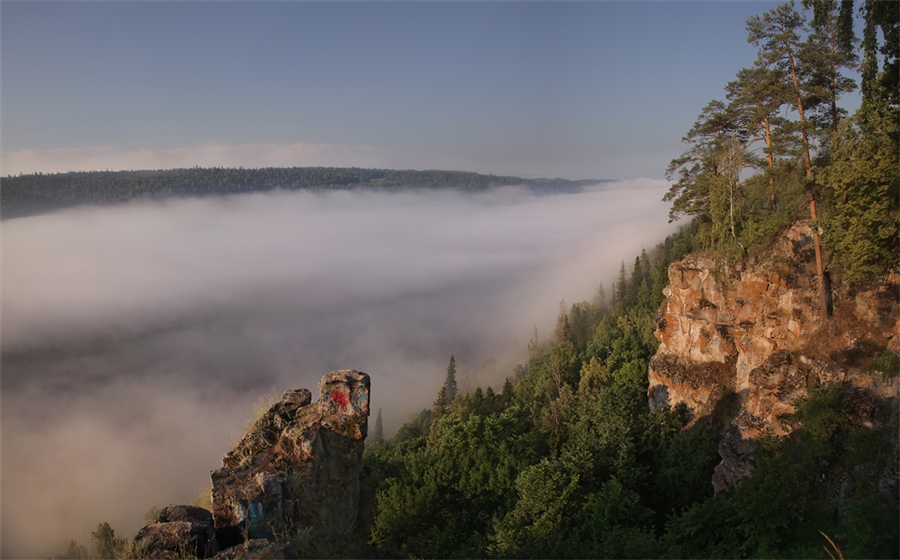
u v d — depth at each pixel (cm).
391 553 1689
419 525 3862
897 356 2917
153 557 1027
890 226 2817
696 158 4772
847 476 2841
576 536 3028
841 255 3278
